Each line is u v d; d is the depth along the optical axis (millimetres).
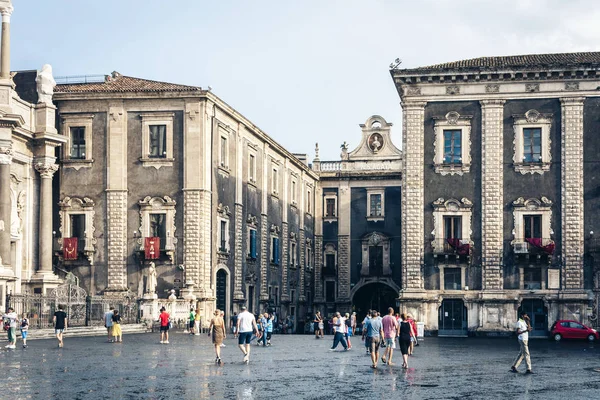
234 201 66000
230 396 21234
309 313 88938
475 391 22938
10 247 51906
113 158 60062
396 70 57062
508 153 56406
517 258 55531
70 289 51031
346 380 25453
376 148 89375
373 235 87750
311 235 90188
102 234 59969
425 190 57219
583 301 54469
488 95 56562
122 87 61000
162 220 59625
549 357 36875
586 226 55188
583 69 54781
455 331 56000
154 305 55312
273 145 76812
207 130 59875
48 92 57844
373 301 88875
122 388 22719
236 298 65500
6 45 53344
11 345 36688
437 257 56406
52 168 57312
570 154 55406
